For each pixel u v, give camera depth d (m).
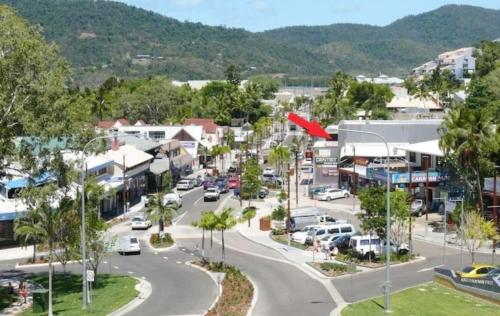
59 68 50.56
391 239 62.66
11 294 50.44
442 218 80.88
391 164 96.25
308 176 123.38
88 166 85.81
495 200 69.62
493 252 58.06
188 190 117.12
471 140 70.31
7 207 69.06
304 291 49.66
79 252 51.19
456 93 194.12
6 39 47.28
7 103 48.22
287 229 74.50
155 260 63.88
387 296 41.88
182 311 44.06
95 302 46.75
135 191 106.62
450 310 41.81
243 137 178.25
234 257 64.81
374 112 172.00
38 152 51.50
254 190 99.19
